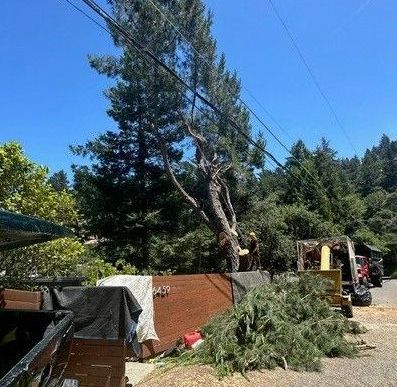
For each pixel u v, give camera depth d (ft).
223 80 79.56
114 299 23.85
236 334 30.76
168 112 81.51
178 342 34.96
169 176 83.82
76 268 38.27
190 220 96.48
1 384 7.84
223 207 98.27
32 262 32.63
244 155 87.92
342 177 185.78
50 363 11.84
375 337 40.50
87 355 23.48
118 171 96.12
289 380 26.61
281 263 99.81
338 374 28.45
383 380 27.43
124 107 92.02
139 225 90.94
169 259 85.51
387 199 224.53
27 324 15.37
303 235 115.14
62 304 23.88
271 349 29.32
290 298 36.76
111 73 82.79
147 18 71.10
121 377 23.27
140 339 31.53
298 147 158.30
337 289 54.34
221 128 80.79
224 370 27.09
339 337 34.60
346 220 158.81
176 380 25.40
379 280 121.19
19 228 12.24
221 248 81.00
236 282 49.16
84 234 93.97
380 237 196.13
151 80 77.10
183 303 37.76
